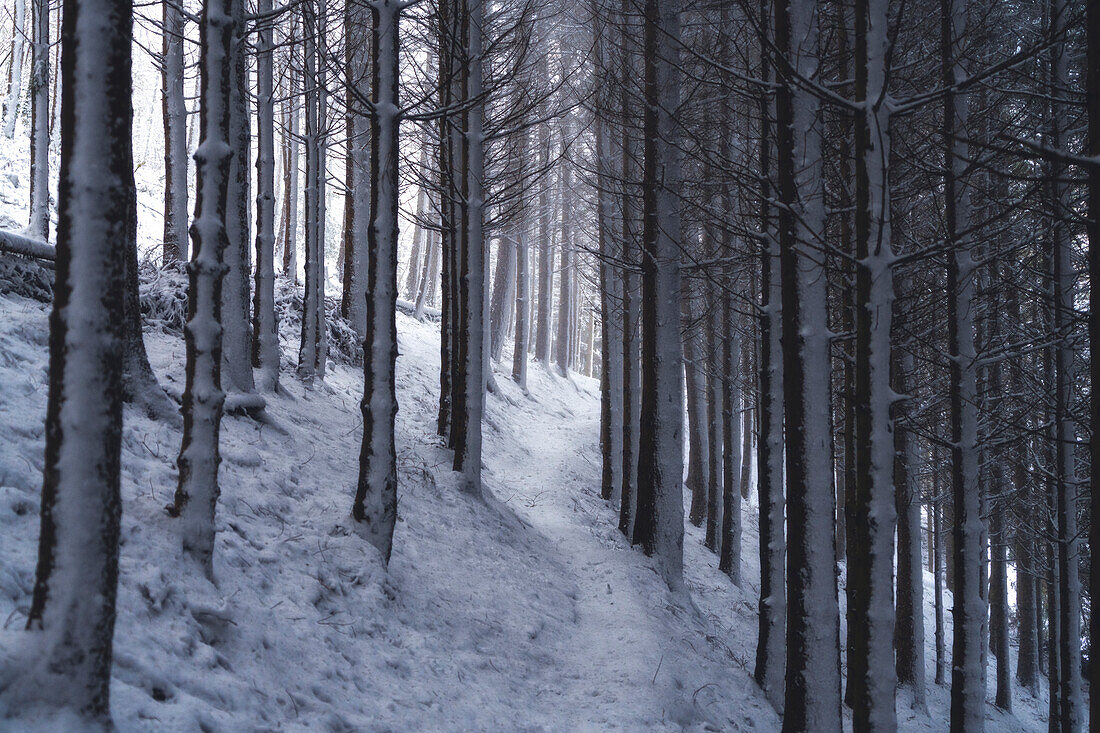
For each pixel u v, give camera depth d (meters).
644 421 12.09
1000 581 18.05
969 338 8.42
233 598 5.37
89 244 3.24
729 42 9.91
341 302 19.48
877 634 5.33
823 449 6.22
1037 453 13.71
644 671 7.66
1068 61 8.84
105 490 3.32
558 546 12.22
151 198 26.42
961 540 8.34
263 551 6.32
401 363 20.95
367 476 7.36
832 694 6.13
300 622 5.69
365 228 19.17
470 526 10.16
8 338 6.89
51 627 3.23
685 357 21.64
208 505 5.42
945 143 7.95
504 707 6.27
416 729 5.29
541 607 8.77
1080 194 8.53
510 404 26.36
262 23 10.37
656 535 11.88
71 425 3.24
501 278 31.47
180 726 3.80
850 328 9.17
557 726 6.32
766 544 9.48
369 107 7.16
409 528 8.94
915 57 8.77
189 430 5.40
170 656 4.32
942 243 5.27
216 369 5.50
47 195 13.50
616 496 17.81
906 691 13.69
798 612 6.22
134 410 7.24
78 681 3.25
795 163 6.33
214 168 5.36
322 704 4.92
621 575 10.77
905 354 11.76
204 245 5.38
